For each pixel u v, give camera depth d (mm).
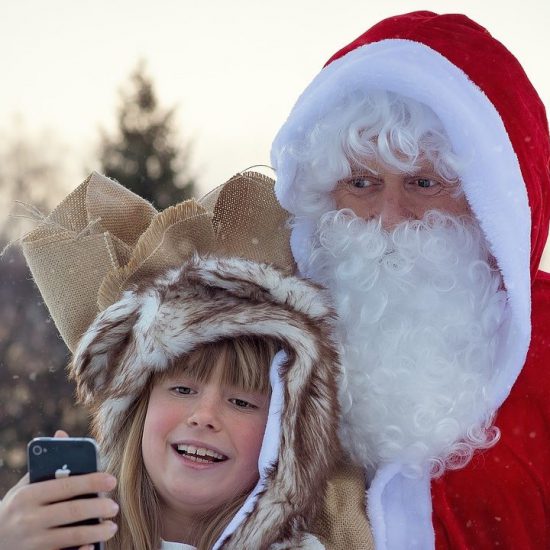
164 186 21594
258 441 1944
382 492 2047
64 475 1723
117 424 2025
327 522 1971
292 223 2273
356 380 2086
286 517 1843
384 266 2117
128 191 2355
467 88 2062
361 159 2105
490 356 2121
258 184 2273
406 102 2049
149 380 1989
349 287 2143
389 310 2123
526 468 2104
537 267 2254
